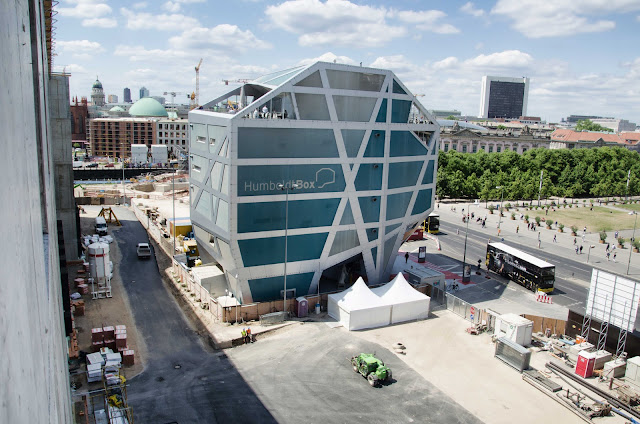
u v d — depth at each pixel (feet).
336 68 177.99
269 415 119.65
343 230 192.34
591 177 563.48
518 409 126.93
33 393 17.66
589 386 136.67
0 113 13.82
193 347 153.17
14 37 19.17
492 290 225.35
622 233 372.99
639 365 139.44
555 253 304.71
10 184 15.67
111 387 122.31
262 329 165.07
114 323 166.61
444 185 484.74
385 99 191.72
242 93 210.59
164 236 274.16
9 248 14.60
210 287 187.62
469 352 156.97
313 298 181.78
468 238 331.57
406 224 214.90
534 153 592.19
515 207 474.08
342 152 184.75
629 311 149.79
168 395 126.31
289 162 174.50
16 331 14.78
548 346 161.48
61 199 222.28
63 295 143.23
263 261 177.88
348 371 141.79
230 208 167.32
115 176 622.54
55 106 215.51
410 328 172.86
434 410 124.47
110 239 270.26
